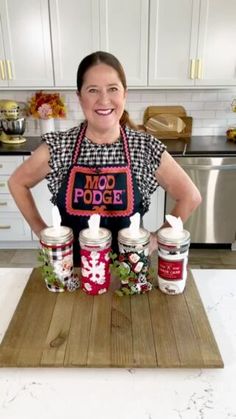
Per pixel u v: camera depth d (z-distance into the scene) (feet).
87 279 2.95
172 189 3.79
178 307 2.85
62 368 2.34
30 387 2.22
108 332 2.57
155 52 8.77
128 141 3.63
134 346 2.44
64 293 3.03
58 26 8.54
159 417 2.00
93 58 3.28
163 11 8.42
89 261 2.87
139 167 3.62
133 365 2.31
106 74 3.24
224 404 2.09
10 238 9.74
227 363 2.39
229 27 8.54
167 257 2.87
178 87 9.09
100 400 2.12
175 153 8.68
